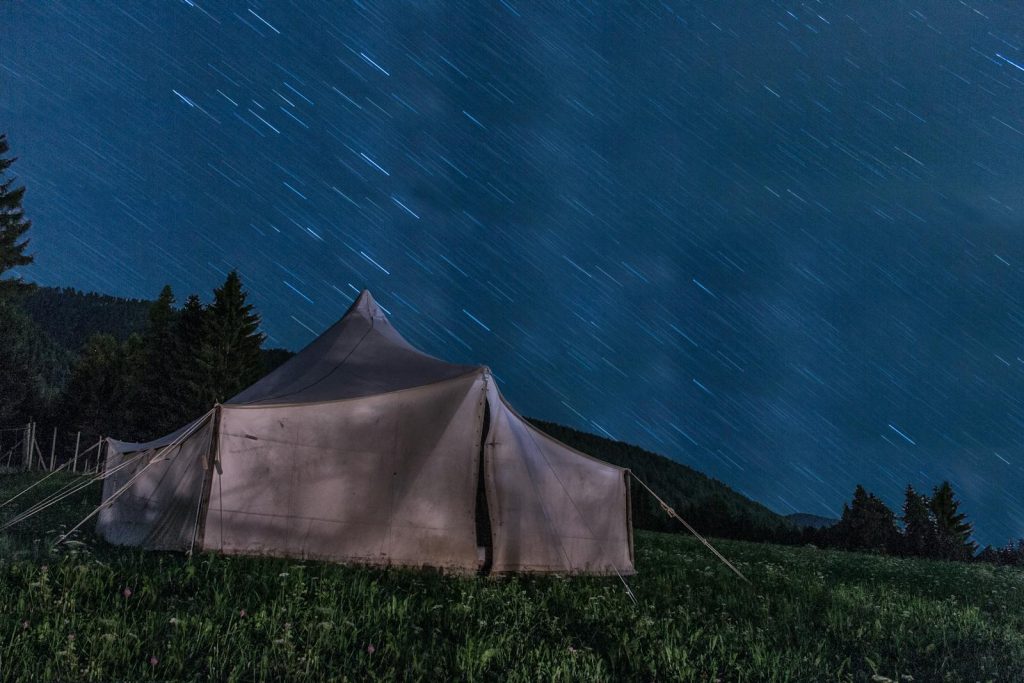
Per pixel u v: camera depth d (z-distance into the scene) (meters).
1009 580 12.60
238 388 46.19
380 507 8.48
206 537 7.59
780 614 7.18
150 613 4.72
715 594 8.55
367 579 6.82
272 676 4.07
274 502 8.02
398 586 6.94
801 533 36.16
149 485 8.78
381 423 8.77
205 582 5.95
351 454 8.52
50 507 11.70
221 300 47.59
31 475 20.20
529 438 9.87
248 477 7.98
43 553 6.73
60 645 4.04
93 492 14.08
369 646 4.48
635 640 5.39
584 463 10.29
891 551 27.39
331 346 10.91
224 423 8.04
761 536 36.09
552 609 6.61
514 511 9.17
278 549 7.84
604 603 7.05
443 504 8.82
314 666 4.20
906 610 7.52
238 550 7.65
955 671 5.29
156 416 45.94
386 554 8.31
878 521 35.84
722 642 5.63
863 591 9.05
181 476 8.27
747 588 8.86
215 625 4.67
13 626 4.31
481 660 4.55
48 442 47.94
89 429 48.41
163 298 58.75
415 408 8.99
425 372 9.84
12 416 45.78
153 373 48.47
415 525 8.58
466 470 9.09
